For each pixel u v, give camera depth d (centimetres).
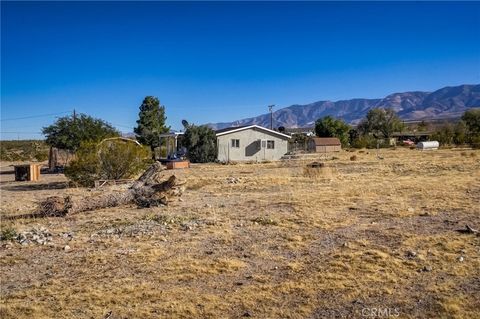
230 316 543
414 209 1182
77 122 3594
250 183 2008
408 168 2766
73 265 759
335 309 555
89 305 580
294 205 1296
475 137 6075
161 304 580
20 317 547
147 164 2377
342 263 725
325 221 1055
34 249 873
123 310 563
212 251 826
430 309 547
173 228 1029
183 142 4478
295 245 854
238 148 4525
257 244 870
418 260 732
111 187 1998
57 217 1248
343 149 7375
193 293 616
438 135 7156
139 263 757
